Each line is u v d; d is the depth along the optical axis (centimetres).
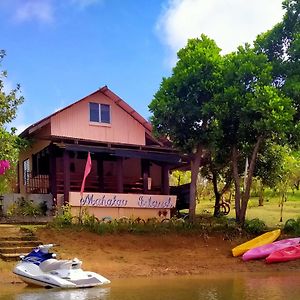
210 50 2508
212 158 2775
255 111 2264
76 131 2586
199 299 1166
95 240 2006
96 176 2773
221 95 2353
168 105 2433
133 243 2048
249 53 2391
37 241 1869
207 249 2072
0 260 1675
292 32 2467
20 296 1228
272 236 2141
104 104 2686
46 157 2698
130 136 2741
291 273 1723
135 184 2852
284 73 2445
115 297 1209
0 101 2003
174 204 2712
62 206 2294
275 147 2662
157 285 1442
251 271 1777
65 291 1320
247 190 2425
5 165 2147
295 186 3884
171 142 2652
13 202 2406
